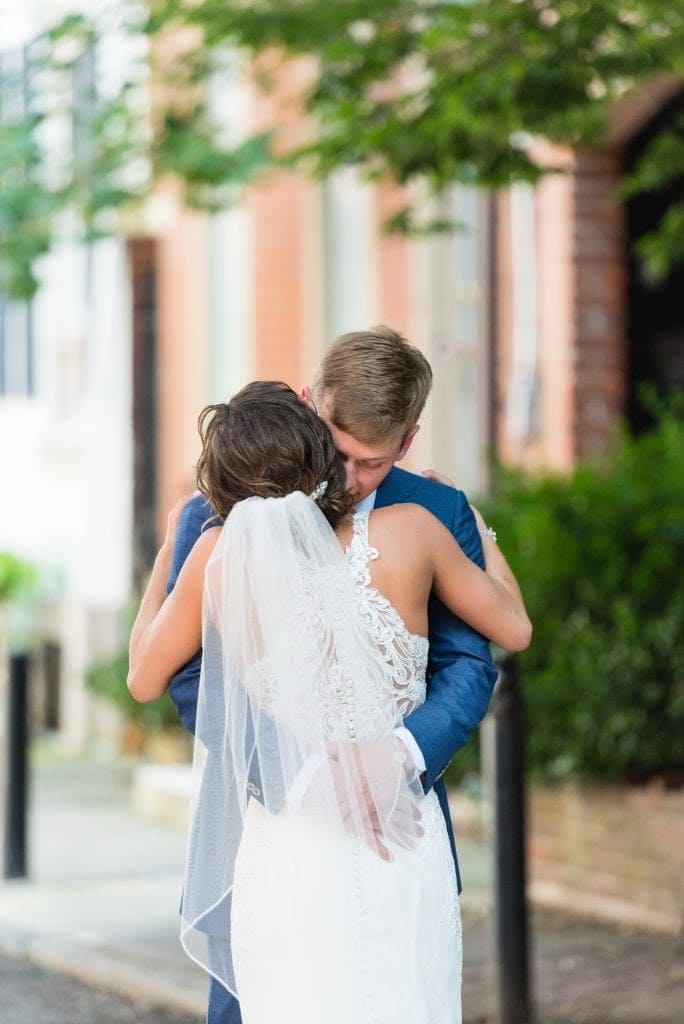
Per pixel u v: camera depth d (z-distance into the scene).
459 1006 5.50
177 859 14.84
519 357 17.12
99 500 22.78
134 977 10.70
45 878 14.02
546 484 12.85
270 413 5.52
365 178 11.73
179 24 12.38
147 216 21.55
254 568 5.39
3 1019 10.14
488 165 10.97
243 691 5.43
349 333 5.70
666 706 11.92
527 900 9.39
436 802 5.60
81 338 23.34
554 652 12.43
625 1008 9.63
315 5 11.20
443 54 10.27
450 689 5.62
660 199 16.17
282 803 5.34
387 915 5.32
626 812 11.84
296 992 5.27
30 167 14.28
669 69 9.71
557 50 9.56
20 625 22.62
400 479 5.90
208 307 21.14
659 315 16.30
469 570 5.71
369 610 5.49
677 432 13.41
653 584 12.17
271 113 18.30
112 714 21.42
